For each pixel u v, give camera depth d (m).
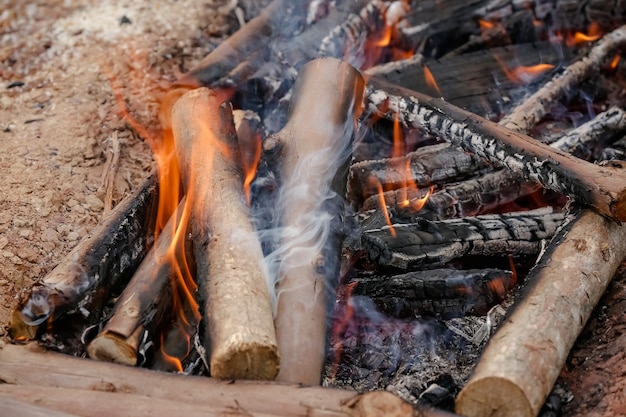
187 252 2.52
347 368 2.53
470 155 3.06
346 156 2.91
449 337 2.59
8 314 2.54
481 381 2.02
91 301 2.43
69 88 3.72
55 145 3.33
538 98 3.39
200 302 2.26
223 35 4.16
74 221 2.96
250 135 3.11
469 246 2.66
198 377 2.08
